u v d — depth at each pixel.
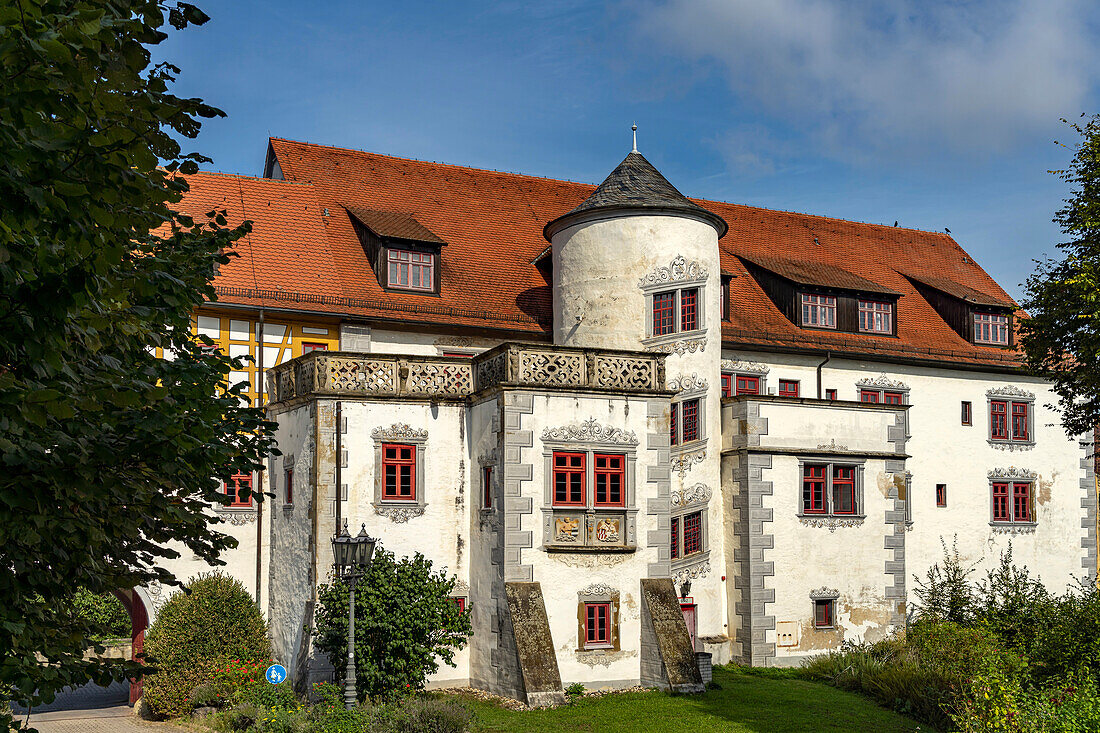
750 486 25.56
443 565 22.03
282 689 20.14
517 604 20.48
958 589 27.78
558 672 20.05
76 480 7.50
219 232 11.34
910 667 21.47
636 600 21.73
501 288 28.61
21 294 6.48
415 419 22.17
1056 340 23.73
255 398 24.41
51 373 6.93
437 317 26.52
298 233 27.47
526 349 21.44
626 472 22.03
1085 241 23.09
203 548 10.16
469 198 32.25
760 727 18.41
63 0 6.83
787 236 36.59
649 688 21.33
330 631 19.38
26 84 6.19
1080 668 19.02
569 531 21.38
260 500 10.41
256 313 24.75
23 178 6.15
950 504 32.62
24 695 8.38
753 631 25.12
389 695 19.03
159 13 7.98
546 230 27.91
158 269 9.34
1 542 7.18
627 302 25.97
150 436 8.27
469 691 21.22
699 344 26.14
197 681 21.50
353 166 31.44
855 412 27.17
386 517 21.61
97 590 9.05
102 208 6.61
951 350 33.59
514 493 20.94
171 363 9.33
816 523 26.25
